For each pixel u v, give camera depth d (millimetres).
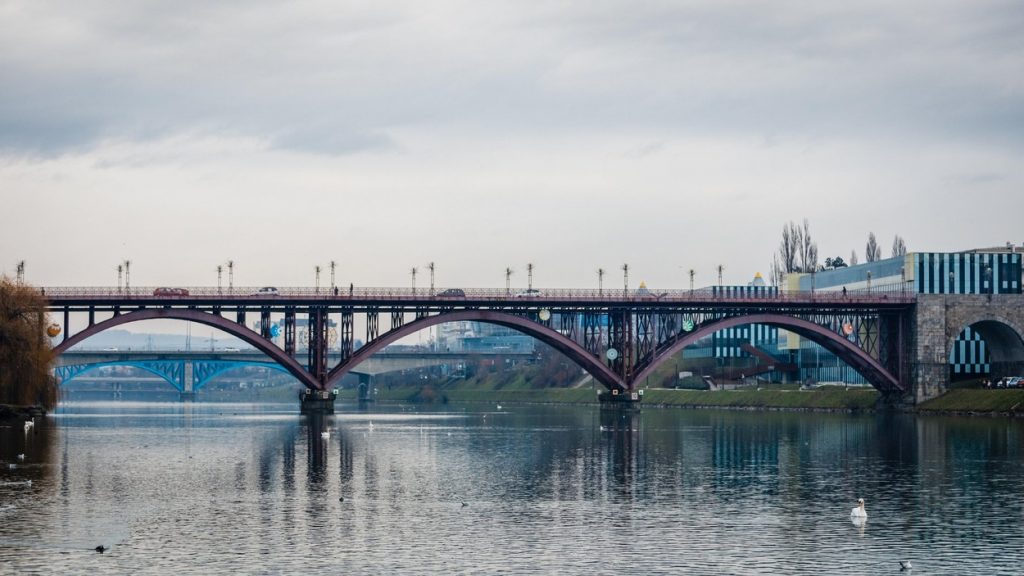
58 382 188125
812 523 86375
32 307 182250
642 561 73812
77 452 137250
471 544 78625
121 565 72250
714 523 86375
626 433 173625
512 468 120938
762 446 146875
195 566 72125
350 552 76062
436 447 147000
